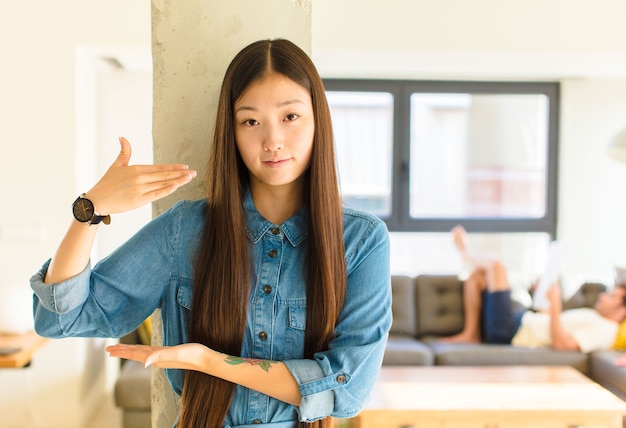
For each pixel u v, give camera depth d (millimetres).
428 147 5184
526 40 3748
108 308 1025
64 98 3471
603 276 5133
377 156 5137
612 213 5133
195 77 1327
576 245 5145
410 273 5227
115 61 4152
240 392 1045
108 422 3832
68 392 3596
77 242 938
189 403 1034
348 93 5070
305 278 1053
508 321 3990
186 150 1336
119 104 4324
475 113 5176
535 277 4926
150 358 935
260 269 1059
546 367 3508
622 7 3756
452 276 4496
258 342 1044
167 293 1083
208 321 1028
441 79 5023
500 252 5234
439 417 2752
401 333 4355
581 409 2777
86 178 3682
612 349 3871
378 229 1068
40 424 3590
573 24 3752
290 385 985
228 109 1033
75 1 3459
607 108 5082
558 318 3918
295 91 998
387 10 3691
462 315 4367
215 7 1320
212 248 1039
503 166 5223
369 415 2738
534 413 2758
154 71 1332
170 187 932
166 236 1065
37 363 3586
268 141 994
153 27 1327
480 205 5238
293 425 1071
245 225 1067
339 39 3689
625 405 2834
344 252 1051
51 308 954
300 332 1047
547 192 5195
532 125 5207
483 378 3260
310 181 1049
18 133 3473
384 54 3842
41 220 3496
